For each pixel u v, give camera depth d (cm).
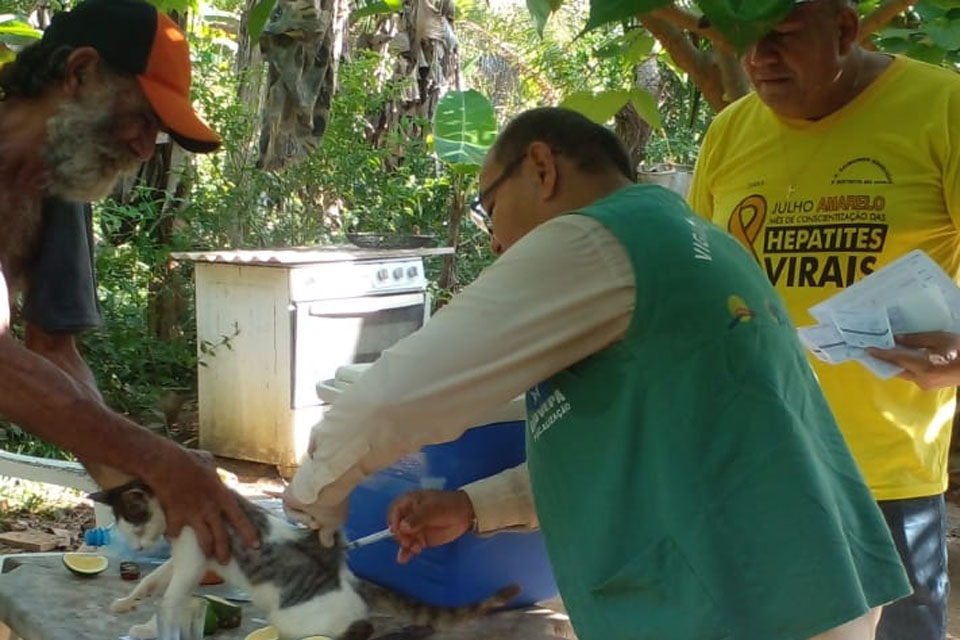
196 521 171
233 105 654
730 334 148
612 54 300
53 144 201
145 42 204
